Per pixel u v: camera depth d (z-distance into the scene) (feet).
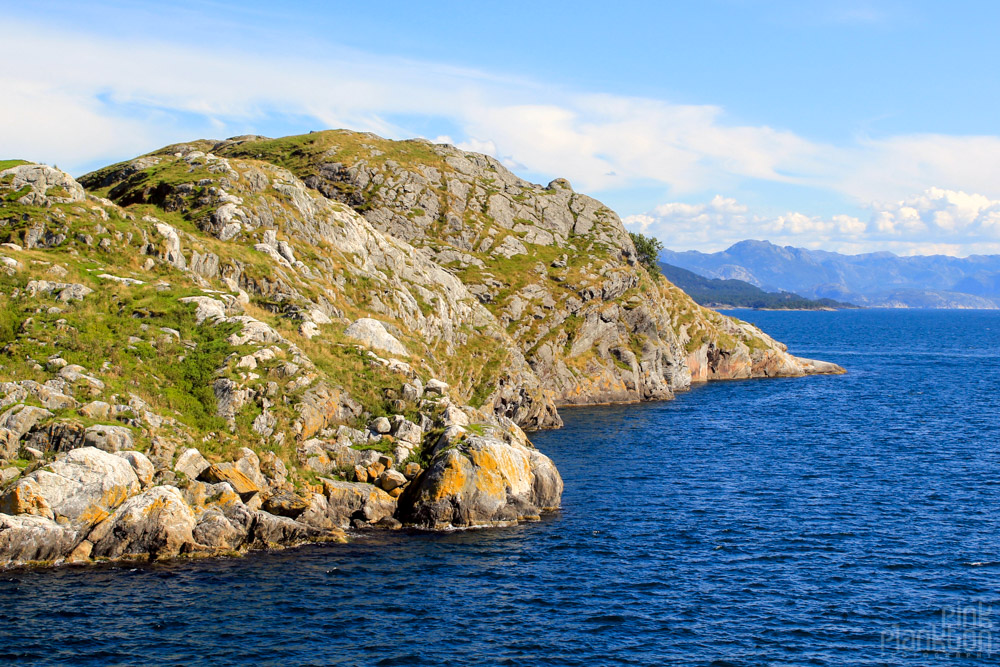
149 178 268.41
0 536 114.83
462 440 159.33
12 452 126.00
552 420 273.54
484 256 371.76
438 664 96.37
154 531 123.54
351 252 261.85
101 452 126.21
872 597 118.93
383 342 201.67
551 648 101.40
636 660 98.78
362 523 146.82
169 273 196.03
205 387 153.48
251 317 177.06
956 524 154.51
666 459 215.31
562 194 451.53
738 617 111.65
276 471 143.13
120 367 150.30
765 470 201.67
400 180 394.93
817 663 98.73
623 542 142.41
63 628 99.81
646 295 397.60
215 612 107.04
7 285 164.45
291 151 414.82
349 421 162.61
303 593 114.93
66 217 192.65
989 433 259.39
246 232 233.35
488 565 129.39
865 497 174.60
